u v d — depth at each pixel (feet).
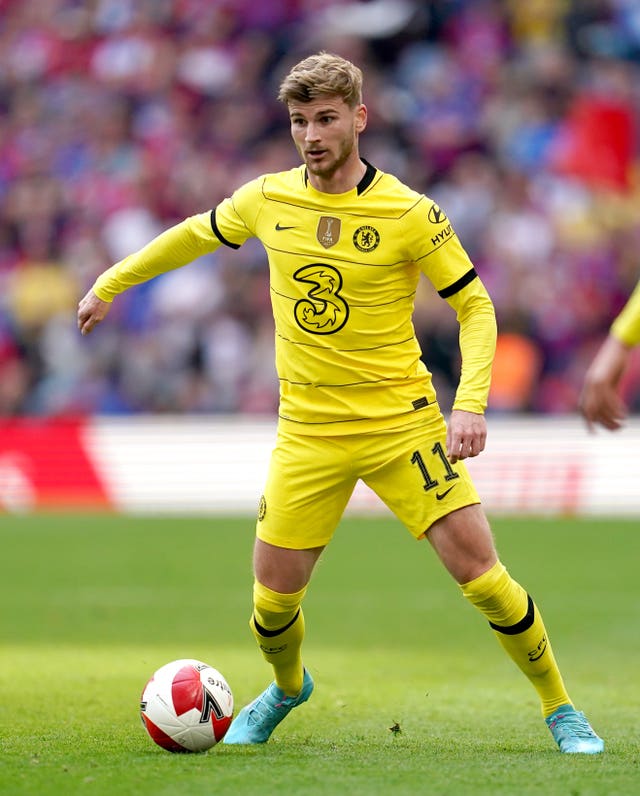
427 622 123.85
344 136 60.59
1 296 252.42
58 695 83.15
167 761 59.62
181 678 62.54
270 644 66.13
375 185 62.18
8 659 100.94
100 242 255.70
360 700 83.56
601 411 49.90
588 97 258.16
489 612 63.46
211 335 234.79
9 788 53.21
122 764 58.59
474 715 77.82
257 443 213.25
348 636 115.75
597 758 61.67
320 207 62.28
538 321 227.81
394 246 61.98
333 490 64.34
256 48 277.23
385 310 62.90
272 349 232.53
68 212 261.65
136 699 81.66
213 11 284.82
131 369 236.63
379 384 63.36
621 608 131.85
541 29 272.10
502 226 240.73
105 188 262.67
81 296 250.78
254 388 230.89
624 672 98.12
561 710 65.46
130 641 111.96
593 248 241.76
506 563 161.58
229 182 259.80
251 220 64.23
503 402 223.51
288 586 64.69
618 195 251.39
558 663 102.42
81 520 207.92
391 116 263.08
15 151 274.57
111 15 290.76
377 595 141.69
